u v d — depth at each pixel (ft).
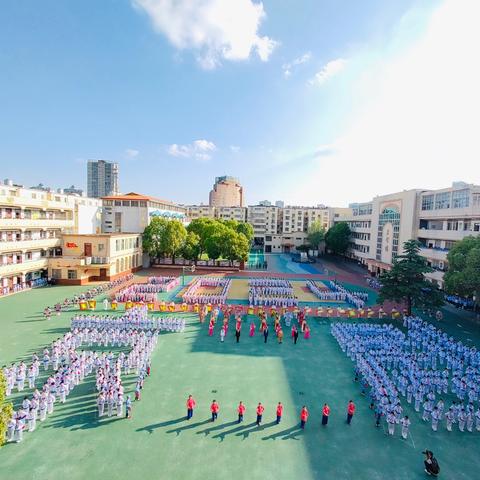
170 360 92.63
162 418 66.18
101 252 197.47
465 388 79.41
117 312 134.31
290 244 437.58
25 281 175.22
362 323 131.13
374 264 250.37
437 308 132.77
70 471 51.93
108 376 78.95
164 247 246.06
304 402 73.77
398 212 221.66
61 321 122.01
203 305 145.69
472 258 115.55
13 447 57.00
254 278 228.63
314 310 144.36
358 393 78.23
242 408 65.31
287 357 96.58
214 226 271.28
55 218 203.51
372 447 60.18
